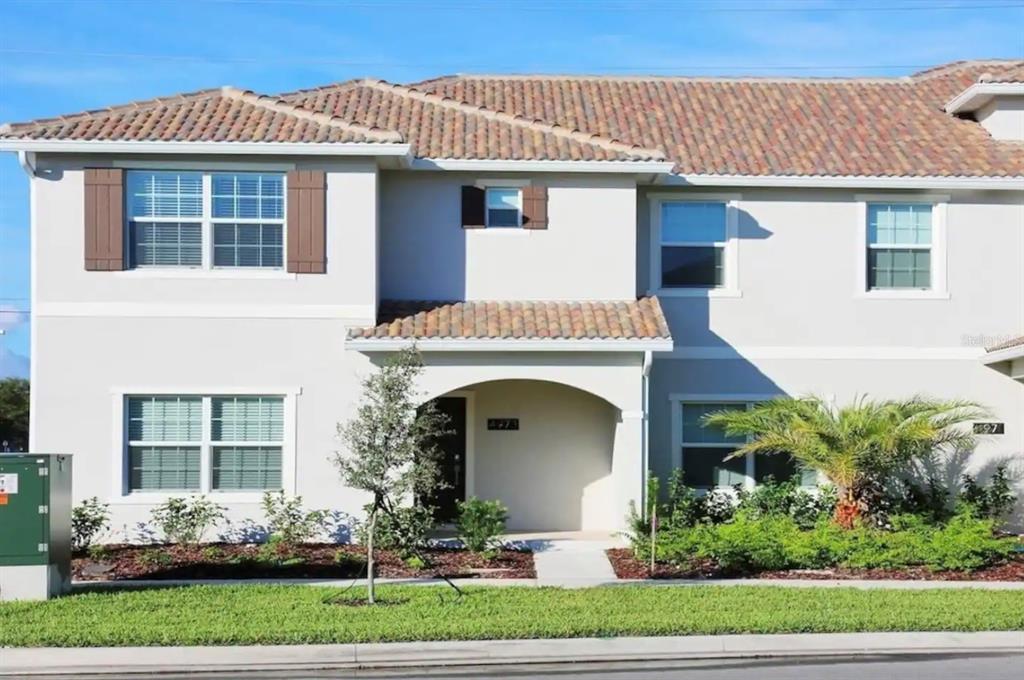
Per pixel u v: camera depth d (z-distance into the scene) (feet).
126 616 45.73
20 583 49.39
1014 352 67.62
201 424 65.51
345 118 70.13
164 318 65.36
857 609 46.91
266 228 66.08
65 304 65.10
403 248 69.82
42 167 65.16
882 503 69.00
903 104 82.12
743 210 72.33
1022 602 48.49
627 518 64.64
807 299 72.23
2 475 49.44
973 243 72.74
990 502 70.49
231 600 49.06
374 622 44.45
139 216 65.67
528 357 65.36
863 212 72.43
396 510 60.18
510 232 70.08
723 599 49.19
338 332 65.72
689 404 72.02
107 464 64.90
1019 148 75.15
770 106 81.71
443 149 69.62
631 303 69.41
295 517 64.28
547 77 87.15
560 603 48.26
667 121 79.05
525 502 71.10
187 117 67.82
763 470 71.61
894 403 67.10
